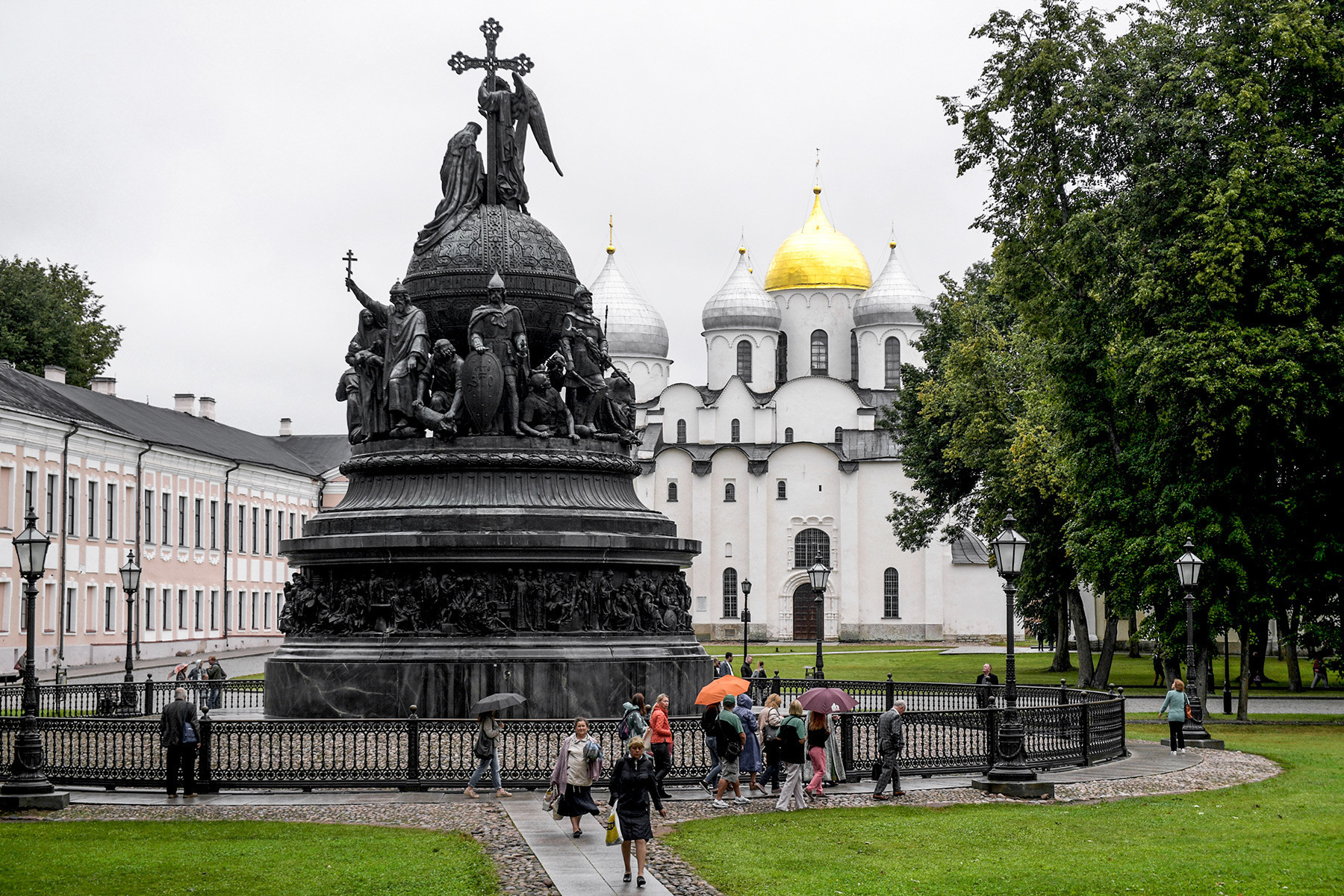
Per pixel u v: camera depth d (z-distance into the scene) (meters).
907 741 25.61
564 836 18.52
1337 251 38.84
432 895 15.06
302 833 18.81
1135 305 40.66
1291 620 45.28
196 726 23.02
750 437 118.25
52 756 23.75
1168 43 42.41
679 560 31.73
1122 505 43.03
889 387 124.56
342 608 30.11
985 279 69.12
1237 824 20.34
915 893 15.44
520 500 30.58
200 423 87.31
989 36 46.44
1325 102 40.69
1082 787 24.34
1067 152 44.81
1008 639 23.95
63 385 69.75
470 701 28.86
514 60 34.72
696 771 23.17
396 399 31.30
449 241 32.88
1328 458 40.62
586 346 32.94
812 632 112.31
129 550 69.56
